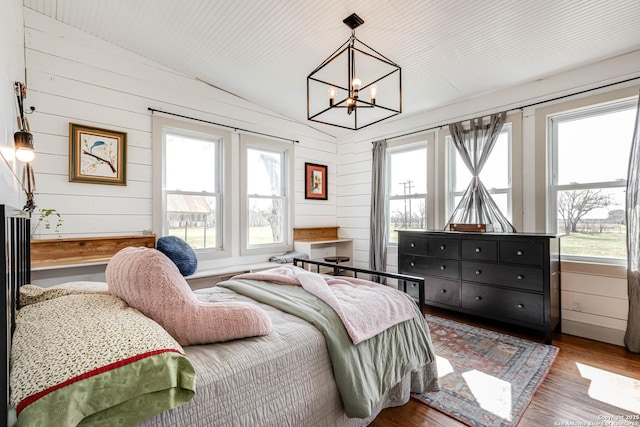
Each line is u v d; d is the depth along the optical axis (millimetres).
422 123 3867
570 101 2789
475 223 3266
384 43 2574
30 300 1288
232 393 1001
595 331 2594
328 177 4797
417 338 1711
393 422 1558
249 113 3828
